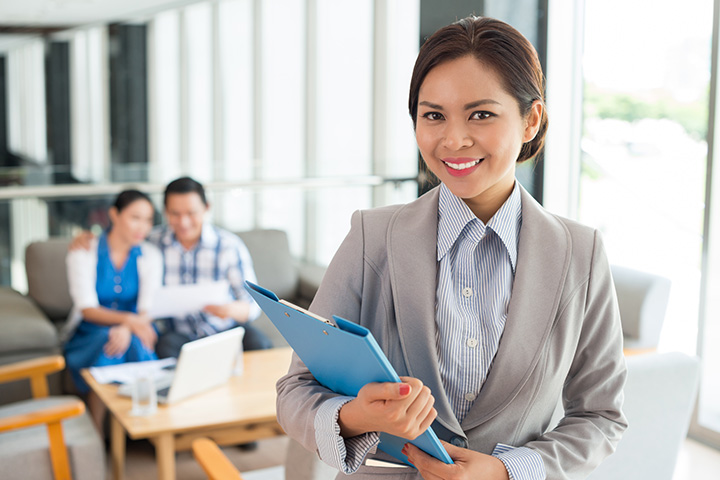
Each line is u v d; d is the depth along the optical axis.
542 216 1.07
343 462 0.95
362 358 0.86
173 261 3.59
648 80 3.54
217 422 2.54
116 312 3.43
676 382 1.74
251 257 4.20
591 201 3.69
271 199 4.68
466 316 1.03
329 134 5.59
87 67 9.38
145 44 8.62
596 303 1.07
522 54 0.95
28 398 3.50
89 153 9.63
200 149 7.70
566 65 3.45
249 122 6.75
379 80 4.93
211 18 7.25
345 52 5.30
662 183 3.54
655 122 3.54
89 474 2.64
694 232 3.44
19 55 10.31
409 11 4.71
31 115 10.30
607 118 3.64
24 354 3.49
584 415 1.12
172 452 2.52
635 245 3.72
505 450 1.03
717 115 3.23
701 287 3.40
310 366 1.02
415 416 0.87
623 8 3.56
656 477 1.82
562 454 1.04
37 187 4.38
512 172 1.06
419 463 0.98
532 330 1.02
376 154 5.02
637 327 2.99
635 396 1.70
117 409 2.65
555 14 3.38
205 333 3.52
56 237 4.43
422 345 1.02
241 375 3.02
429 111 0.96
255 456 3.39
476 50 0.93
